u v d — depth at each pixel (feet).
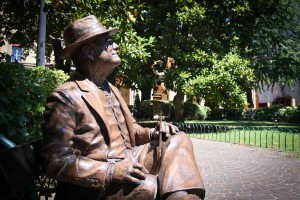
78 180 6.50
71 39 7.80
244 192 19.10
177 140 7.61
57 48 8.39
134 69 39.24
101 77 8.10
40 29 20.98
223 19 54.44
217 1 52.70
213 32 54.44
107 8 18.67
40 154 7.15
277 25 81.20
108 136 7.45
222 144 38.86
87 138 7.13
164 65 50.01
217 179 22.31
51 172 6.63
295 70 92.63
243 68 46.68
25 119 10.27
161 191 6.54
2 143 6.57
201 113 83.92
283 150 34.22
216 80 43.83
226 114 91.30
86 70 7.91
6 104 9.75
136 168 6.73
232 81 44.80
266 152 33.19
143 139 8.59
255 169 25.32
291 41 91.91
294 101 122.31
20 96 10.51
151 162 7.84
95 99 7.52
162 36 47.67
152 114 78.84
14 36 34.94
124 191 6.61
